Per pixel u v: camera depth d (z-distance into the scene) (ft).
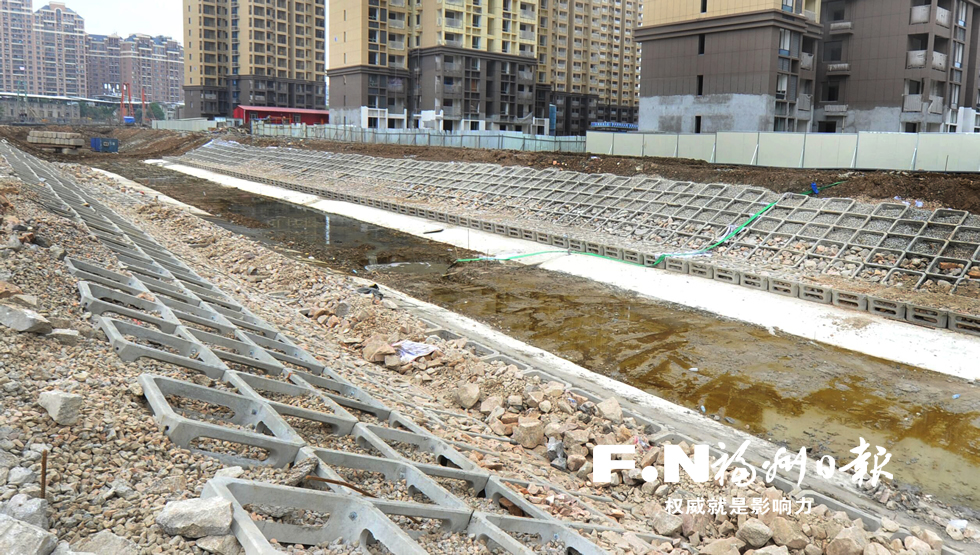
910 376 46.80
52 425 17.93
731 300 63.57
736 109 151.23
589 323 57.52
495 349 48.91
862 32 162.91
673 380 45.42
